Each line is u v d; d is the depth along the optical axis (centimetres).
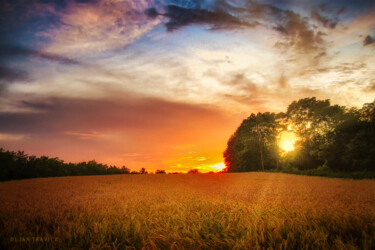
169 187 1578
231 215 523
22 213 629
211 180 2458
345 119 3775
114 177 3256
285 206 657
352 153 3231
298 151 4634
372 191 1196
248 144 5581
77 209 646
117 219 497
